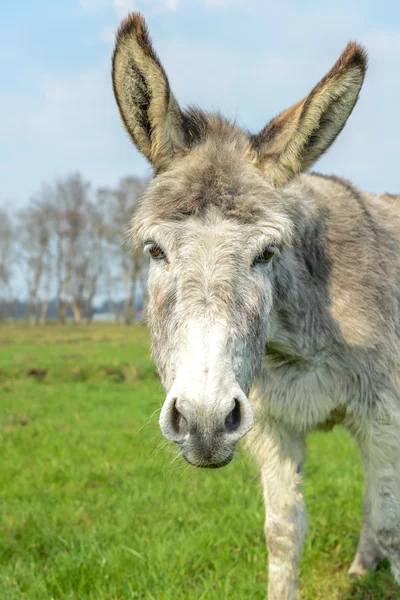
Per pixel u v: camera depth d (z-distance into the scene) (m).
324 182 3.60
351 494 5.20
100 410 9.70
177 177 2.68
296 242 3.06
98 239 65.81
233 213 2.53
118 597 3.65
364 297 3.20
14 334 34.19
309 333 3.11
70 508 5.06
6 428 8.36
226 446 2.23
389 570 4.11
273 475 3.41
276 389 3.23
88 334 34.03
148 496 5.30
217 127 3.04
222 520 4.65
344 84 2.72
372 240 3.37
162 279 2.57
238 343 2.39
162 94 2.74
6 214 67.81
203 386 2.22
